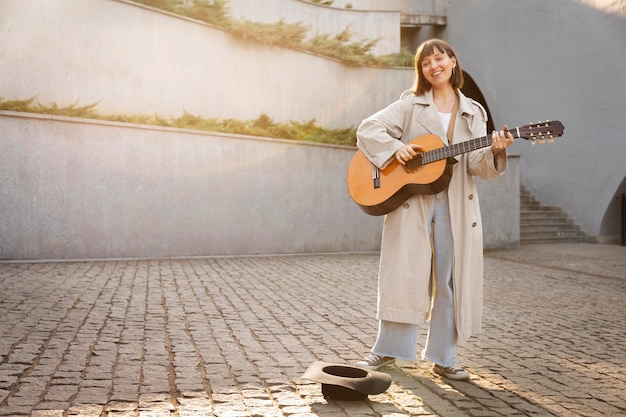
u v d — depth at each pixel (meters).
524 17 17.53
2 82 10.80
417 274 3.92
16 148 9.97
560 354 4.83
